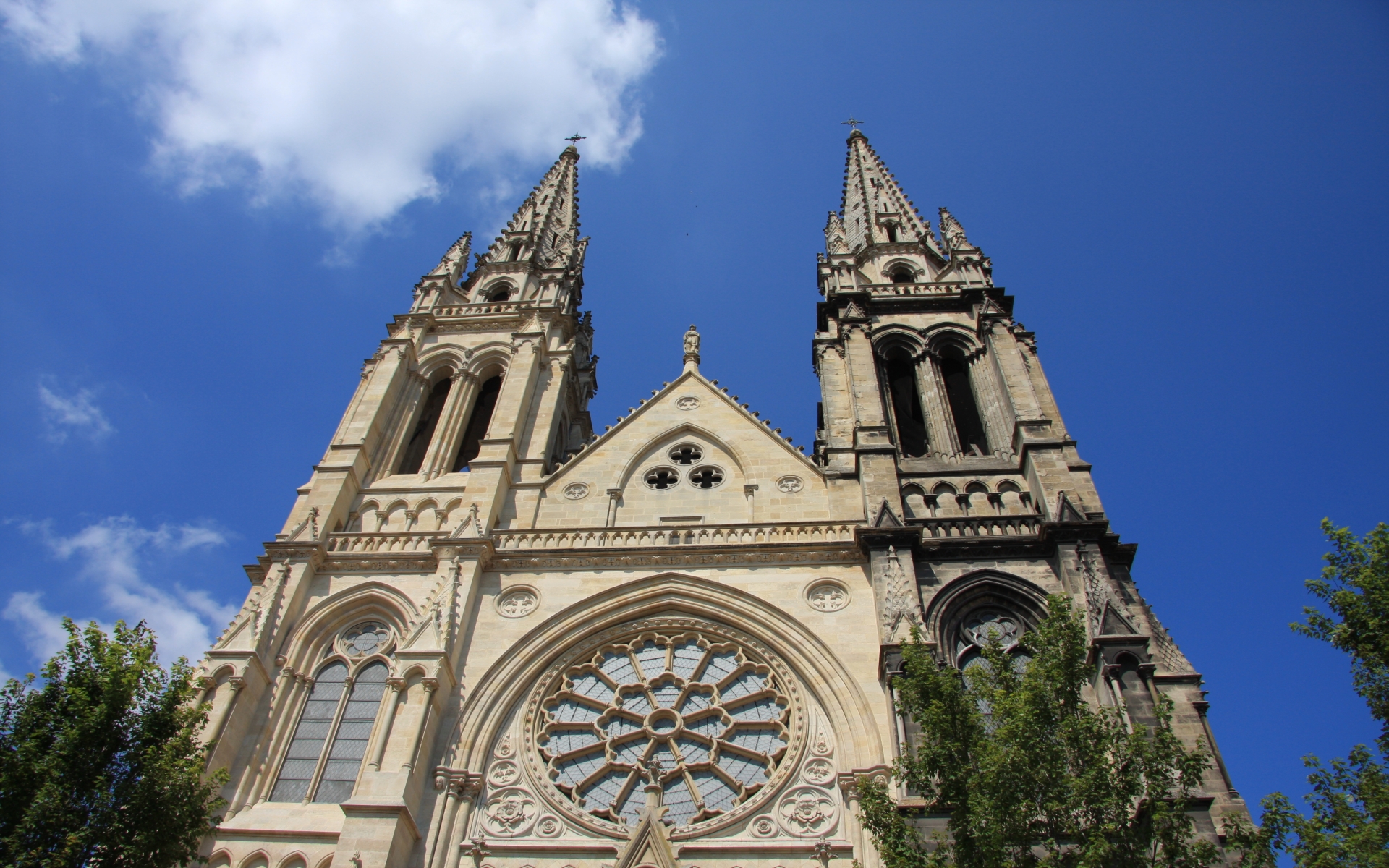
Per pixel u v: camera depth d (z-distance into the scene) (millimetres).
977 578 38969
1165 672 34562
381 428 51344
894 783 31734
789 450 47281
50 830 24406
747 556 40594
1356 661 26953
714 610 39062
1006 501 44156
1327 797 25359
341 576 41719
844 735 34125
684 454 48344
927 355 54438
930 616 37719
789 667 37094
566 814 32812
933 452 49469
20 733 26031
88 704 26500
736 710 36344
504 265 65188
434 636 36750
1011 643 37688
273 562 41219
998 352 51438
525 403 51156
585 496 45969
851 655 36375
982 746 25469
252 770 34812
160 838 25391
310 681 38406
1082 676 26922
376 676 38531
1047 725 25922
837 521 42375
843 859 30781
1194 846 24188
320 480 46531
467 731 35000
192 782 26672
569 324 59594
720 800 33500
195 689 29344
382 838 29906
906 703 27812
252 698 36531
